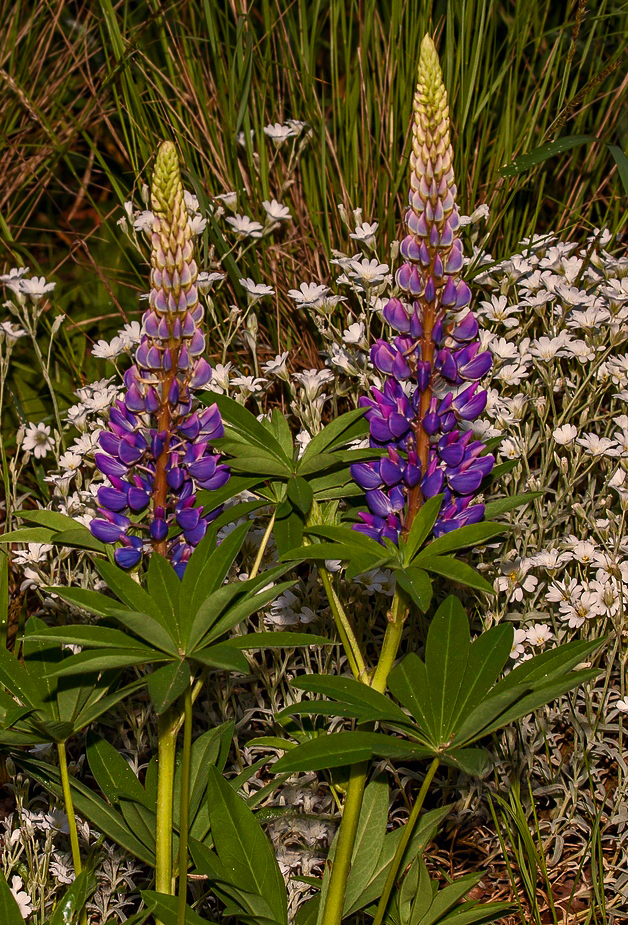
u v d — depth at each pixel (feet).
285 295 12.35
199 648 4.85
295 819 8.00
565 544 8.81
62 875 7.47
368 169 12.23
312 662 9.52
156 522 5.22
